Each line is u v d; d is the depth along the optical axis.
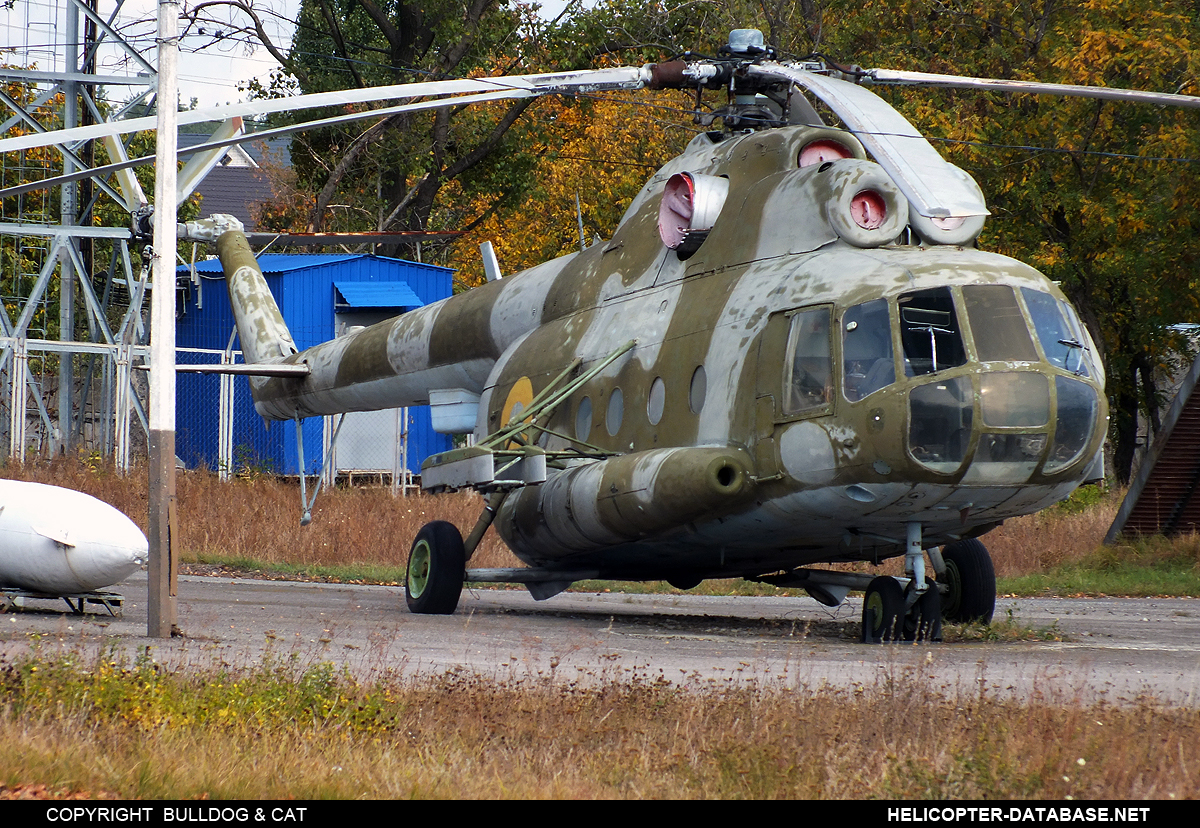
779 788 14.55
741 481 28.94
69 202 78.81
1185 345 95.19
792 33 108.69
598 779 14.97
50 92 77.62
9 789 14.05
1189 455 58.22
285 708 17.73
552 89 32.22
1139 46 84.62
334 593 46.06
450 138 123.06
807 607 46.84
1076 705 17.92
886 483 26.77
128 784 14.24
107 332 77.38
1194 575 54.91
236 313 54.22
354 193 125.25
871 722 17.00
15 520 32.44
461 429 44.22
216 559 57.41
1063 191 89.38
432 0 112.00
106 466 69.31
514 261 128.75
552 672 20.98
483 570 37.69
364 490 71.19
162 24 29.11
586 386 35.81
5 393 76.56
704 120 35.97
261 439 80.94
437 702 18.39
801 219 30.47
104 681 18.30
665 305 33.97
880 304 27.22
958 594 33.44
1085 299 91.44
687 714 17.62
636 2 114.94
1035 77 92.06
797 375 28.31
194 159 42.44
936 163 26.02
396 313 87.81
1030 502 27.66
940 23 101.00
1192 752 16.02
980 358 26.42
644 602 48.47
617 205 116.69
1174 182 85.44
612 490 31.86
